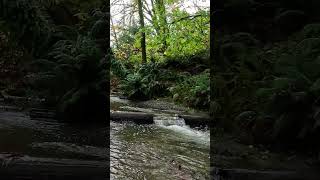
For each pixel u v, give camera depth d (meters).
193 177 3.88
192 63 11.77
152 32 12.74
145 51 13.47
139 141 5.53
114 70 11.73
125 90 10.87
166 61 12.24
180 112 7.93
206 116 7.19
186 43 11.70
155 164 4.33
